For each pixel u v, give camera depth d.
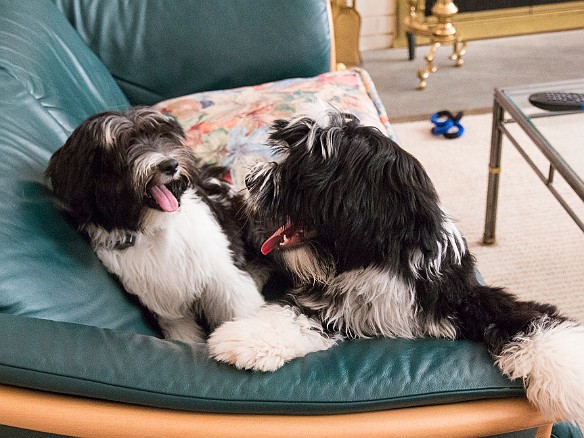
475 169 2.98
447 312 1.27
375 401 1.04
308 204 1.22
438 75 3.93
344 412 1.04
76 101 1.77
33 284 1.13
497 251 2.49
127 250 1.41
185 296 1.50
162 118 1.50
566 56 4.00
